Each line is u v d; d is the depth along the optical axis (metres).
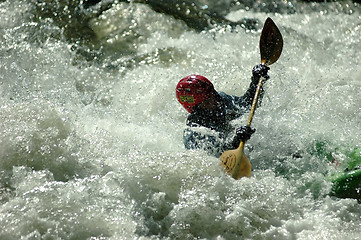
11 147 13.98
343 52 23.83
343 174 13.03
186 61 23.64
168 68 23.05
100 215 11.83
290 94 17.92
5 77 20.95
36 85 20.83
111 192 12.66
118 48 24.83
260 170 14.26
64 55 23.75
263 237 11.59
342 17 27.08
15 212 11.70
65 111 15.48
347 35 25.36
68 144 14.48
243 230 11.77
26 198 12.18
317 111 17.03
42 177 13.32
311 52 23.72
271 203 12.34
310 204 12.65
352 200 12.43
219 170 13.19
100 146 14.95
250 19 27.52
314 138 14.98
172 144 16.12
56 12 27.03
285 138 15.00
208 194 12.52
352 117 16.95
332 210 12.34
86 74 22.55
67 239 11.32
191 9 28.30
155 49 24.77
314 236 11.42
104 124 17.11
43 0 27.77
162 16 27.41
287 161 14.49
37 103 15.41
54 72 22.27
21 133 14.25
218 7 28.64
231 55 23.92
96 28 26.30
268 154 14.77
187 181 12.90
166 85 21.39
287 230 11.72
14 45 23.89
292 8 28.12
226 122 14.73
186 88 13.91
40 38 24.91
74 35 25.53
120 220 11.75
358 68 22.11
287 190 12.91
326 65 22.53
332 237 11.30
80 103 19.92
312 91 19.08
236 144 14.49
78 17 26.94
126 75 22.58
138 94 20.89
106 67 23.25
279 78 20.11
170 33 26.12
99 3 28.11
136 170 13.17
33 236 11.22
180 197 12.48
